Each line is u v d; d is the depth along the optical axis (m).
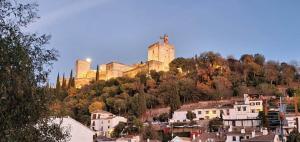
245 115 153.00
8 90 24.02
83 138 71.94
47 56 29.27
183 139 124.75
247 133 116.62
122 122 163.12
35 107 27.19
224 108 162.25
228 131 127.31
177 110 171.88
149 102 195.12
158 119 177.75
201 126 155.88
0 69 24.06
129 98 195.38
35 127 28.45
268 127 123.06
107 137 145.75
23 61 25.28
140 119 177.25
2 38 25.11
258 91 187.38
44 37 29.08
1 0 26.30
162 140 140.88
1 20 26.16
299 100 131.88
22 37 27.28
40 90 28.73
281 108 65.81
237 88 194.62
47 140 29.75
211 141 121.25
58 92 33.81
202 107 169.12
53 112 31.83
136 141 130.00
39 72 28.69
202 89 196.75
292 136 108.69
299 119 121.25
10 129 24.12
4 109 23.73
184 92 196.38
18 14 27.11
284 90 187.50
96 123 175.88
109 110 196.25
